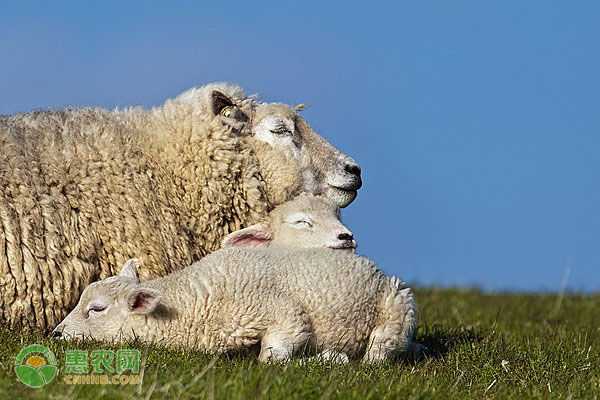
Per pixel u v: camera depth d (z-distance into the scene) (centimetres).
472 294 4516
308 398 1551
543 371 2044
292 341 1958
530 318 3503
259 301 1972
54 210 2103
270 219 2409
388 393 1628
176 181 2375
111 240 2188
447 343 2423
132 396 1504
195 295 1991
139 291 1950
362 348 2095
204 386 1576
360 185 2638
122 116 2444
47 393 1502
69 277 2084
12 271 2019
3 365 1703
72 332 1983
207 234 2406
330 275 2053
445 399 1677
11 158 2108
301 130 2608
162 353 1855
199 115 2439
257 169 2486
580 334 2820
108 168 2238
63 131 2269
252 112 2575
